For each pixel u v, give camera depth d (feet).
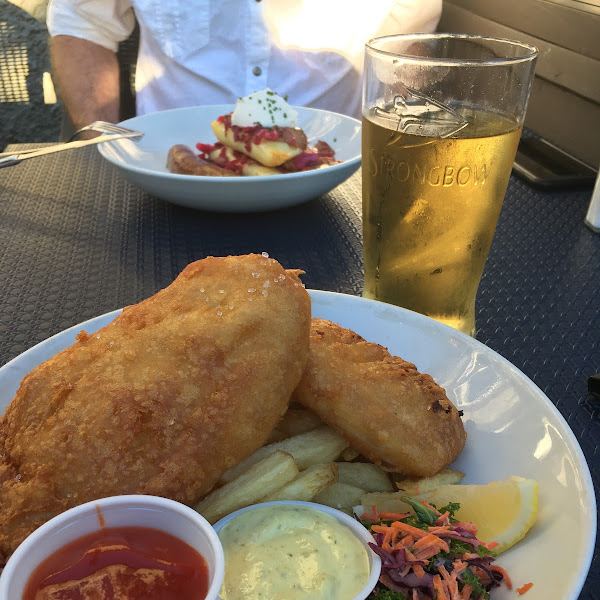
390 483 0.95
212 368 0.86
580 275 1.45
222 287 0.94
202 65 2.82
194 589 0.68
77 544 0.72
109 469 0.80
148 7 2.73
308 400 0.95
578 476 0.82
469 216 1.08
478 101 1.10
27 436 0.84
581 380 1.13
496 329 1.26
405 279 1.17
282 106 1.89
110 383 0.85
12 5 3.86
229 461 0.85
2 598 0.63
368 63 1.12
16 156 1.77
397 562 0.78
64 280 1.40
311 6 2.80
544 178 1.87
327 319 1.16
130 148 1.93
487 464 0.93
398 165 1.06
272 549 0.80
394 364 1.01
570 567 0.72
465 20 3.04
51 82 3.93
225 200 1.59
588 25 2.19
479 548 0.79
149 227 1.65
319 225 1.66
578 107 2.32
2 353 1.16
